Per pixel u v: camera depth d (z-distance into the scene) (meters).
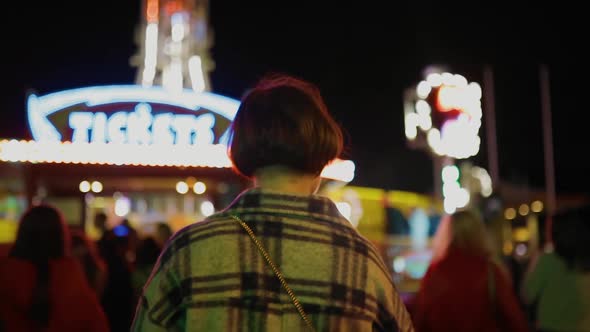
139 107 11.05
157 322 1.91
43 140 11.00
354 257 1.95
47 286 4.16
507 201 23.66
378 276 1.99
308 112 2.05
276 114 2.03
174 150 11.01
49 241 4.27
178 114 11.05
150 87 11.09
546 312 5.61
